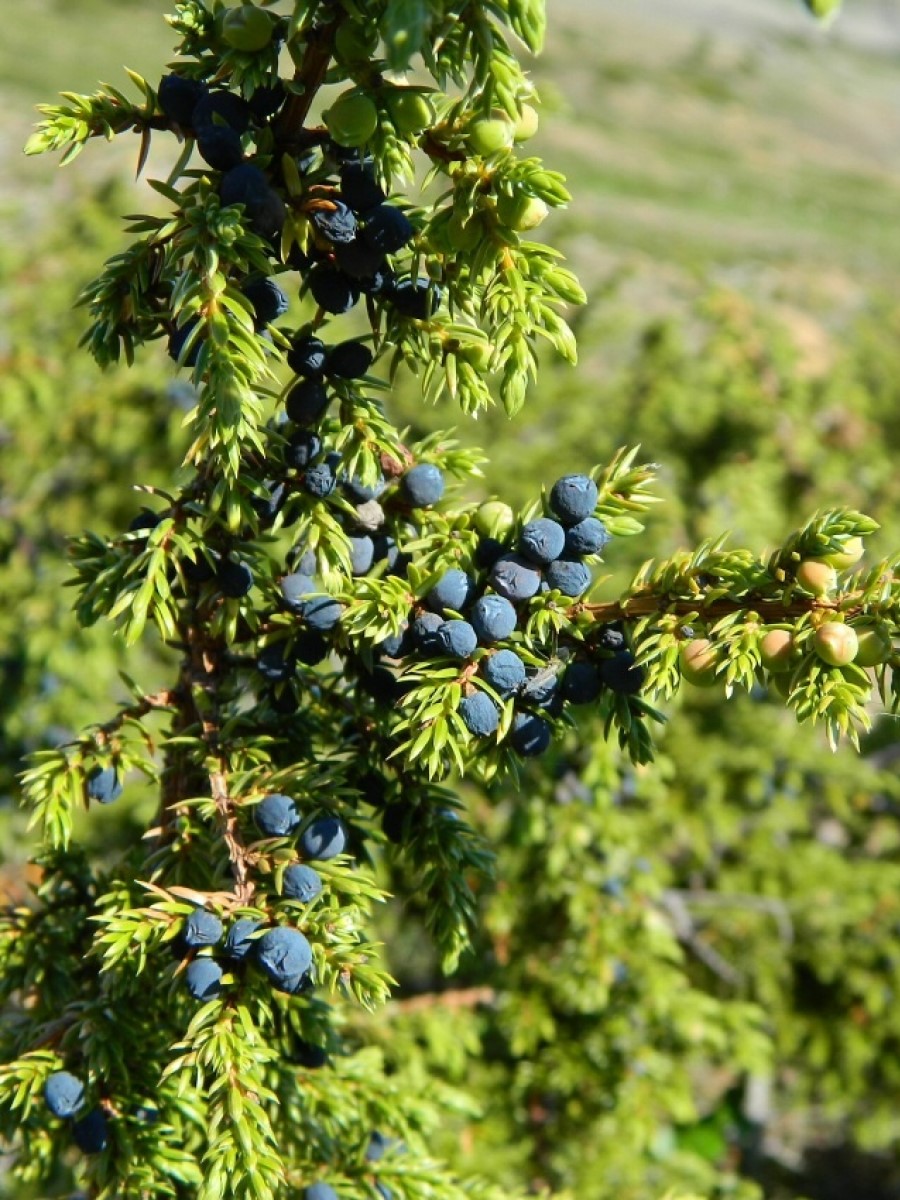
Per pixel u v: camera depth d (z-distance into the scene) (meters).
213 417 0.30
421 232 0.32
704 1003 0.72
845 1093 0.90
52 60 3.49
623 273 1.29
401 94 0.29
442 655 0.31
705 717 0.86
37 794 0.35
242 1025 0.31
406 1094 0.43
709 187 3.88
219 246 0.29
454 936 0.35
